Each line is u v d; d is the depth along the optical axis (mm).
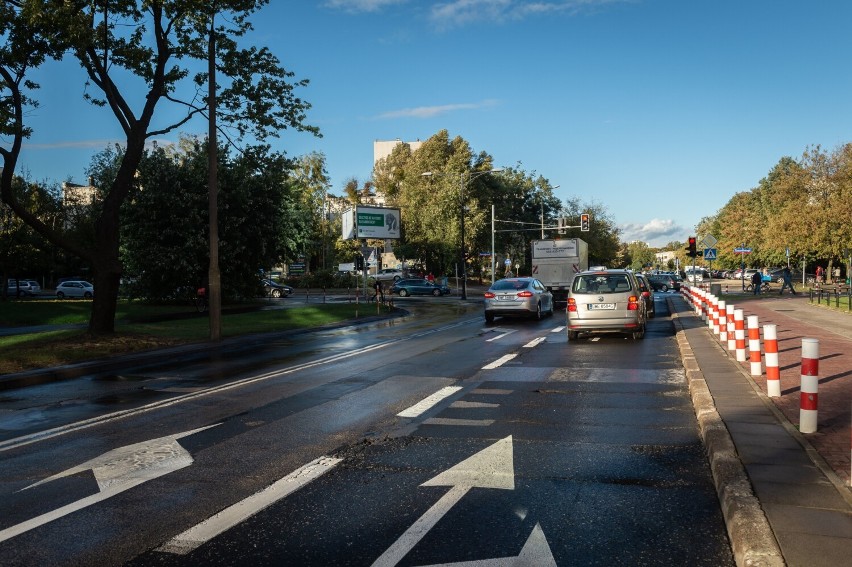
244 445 6348
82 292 54438
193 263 33938
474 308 34562
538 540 3910
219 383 10492
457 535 4008
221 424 7324
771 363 7527
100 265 17000
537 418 7309
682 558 3648
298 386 9891
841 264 63938
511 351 13883
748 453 5102
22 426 7668
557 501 4590
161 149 35281
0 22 14648
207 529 4184
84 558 3783
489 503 4566
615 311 15352
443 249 61969
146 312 30156
